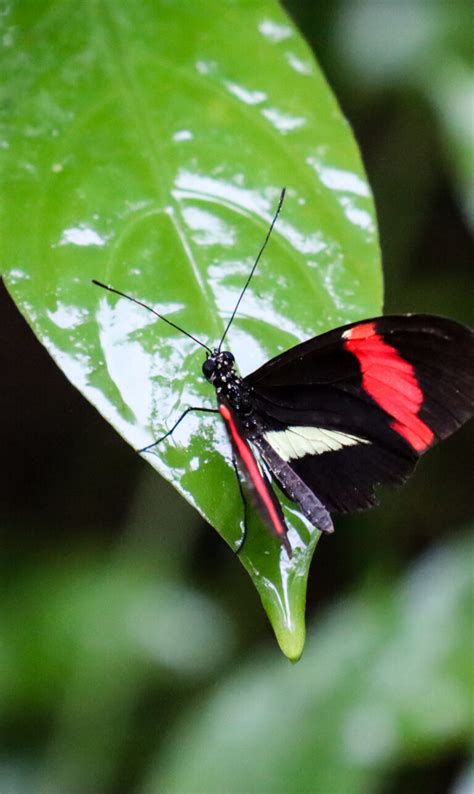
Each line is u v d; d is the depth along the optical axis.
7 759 0.75
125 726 0.75
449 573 0.73
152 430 0.66
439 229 0.79
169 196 0.67
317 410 0.69
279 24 0.68
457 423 0.67
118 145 0.67
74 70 0.68
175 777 0.72
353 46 0.75
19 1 0.68
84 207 0.67
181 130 0.68
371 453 0.68
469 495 0.79
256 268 0.67
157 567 0.76
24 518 0.81
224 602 0.78
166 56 0.68
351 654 0.72
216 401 0.66
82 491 0.82
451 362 0.67
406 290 0.77
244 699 0.72
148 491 0.77
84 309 0.66
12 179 0.67
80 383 0.66
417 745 0.71
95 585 0.76
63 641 0.75
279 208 0.67
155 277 0.67
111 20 0.68
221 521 0.65
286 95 0.68
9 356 0.80
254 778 0.71
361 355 0.68
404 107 0.76
